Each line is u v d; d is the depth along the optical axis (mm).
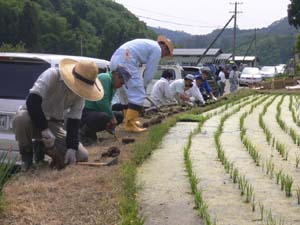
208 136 4727
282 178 2875
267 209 2451
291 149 4074
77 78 3045
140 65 4695
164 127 4828
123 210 2199
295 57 29375
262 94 12023
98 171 2982
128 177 2729
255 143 4352
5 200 2271
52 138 3102
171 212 2375
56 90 3096
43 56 3674
